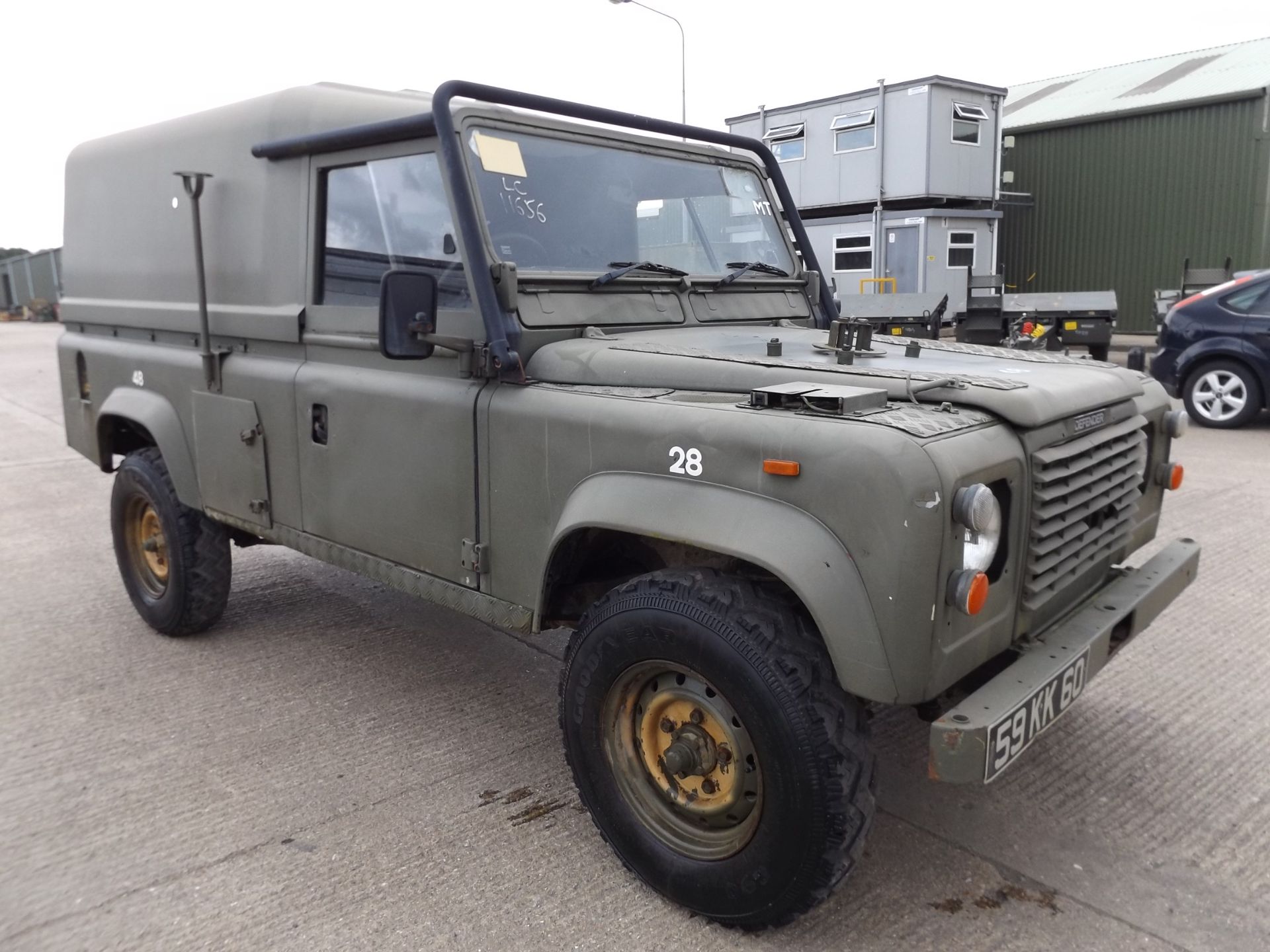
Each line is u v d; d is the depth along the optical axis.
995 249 17.53
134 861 2.67
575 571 2.75
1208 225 18.17
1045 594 2.42
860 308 13.02
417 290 2.65
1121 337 19.27
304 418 3.32
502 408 2.69
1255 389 8.98
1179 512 6.07
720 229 3.57
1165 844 2.72
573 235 3.04
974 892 2.53
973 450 2.09
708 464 2.24
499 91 2.88
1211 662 3.88
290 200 3.38
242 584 5.09
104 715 3.57
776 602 2.21
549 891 2.53
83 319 4.56
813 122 17.58
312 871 2.62
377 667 4.02
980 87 16.41
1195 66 20.34
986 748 2.00
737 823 2.32
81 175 4.58
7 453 9.23
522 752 3.30
